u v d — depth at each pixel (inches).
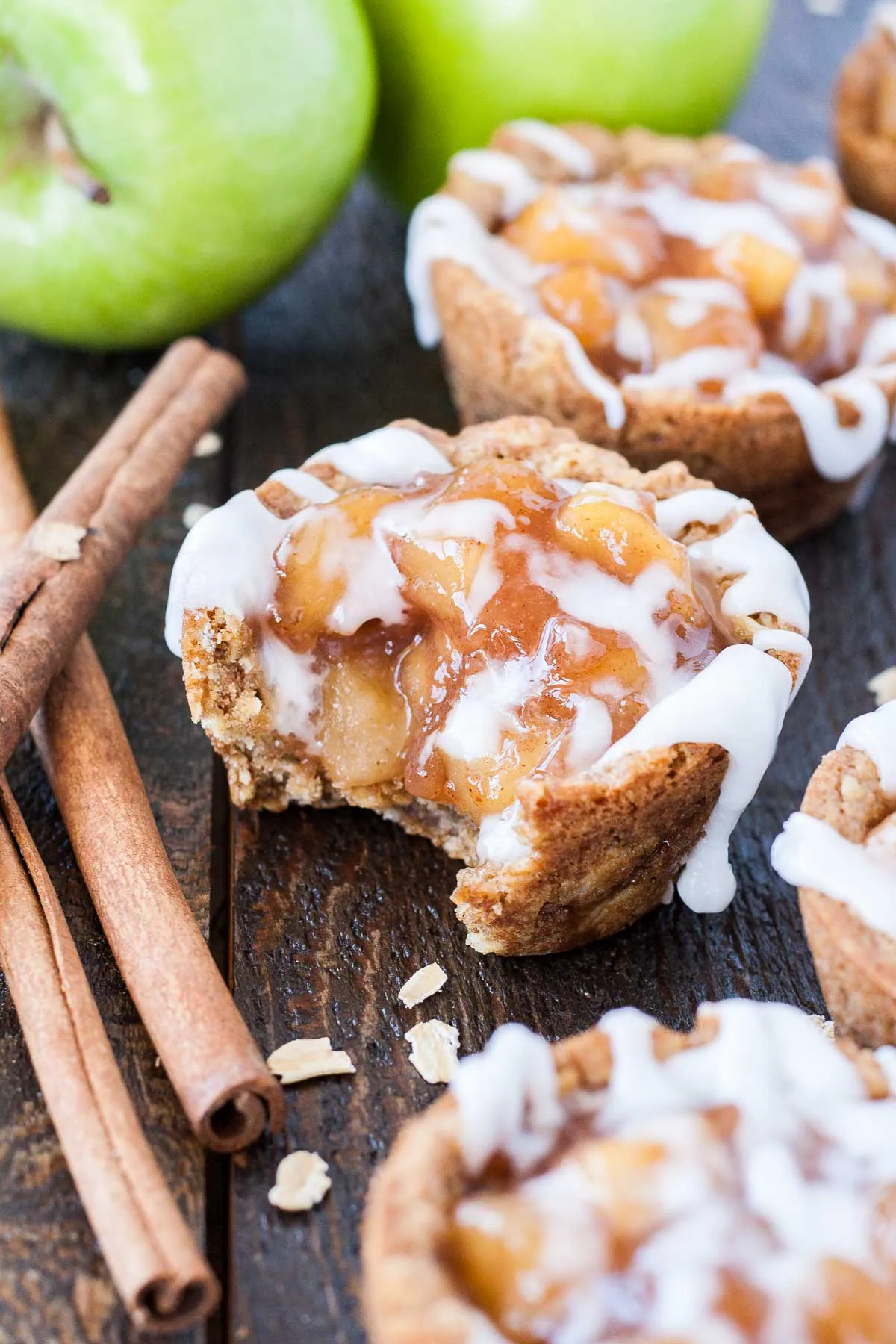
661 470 16.1
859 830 14.7
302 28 17.4
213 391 17.6
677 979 15.5
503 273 17.6
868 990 14.3
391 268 19.9
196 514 17.8
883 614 17.5
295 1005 15.2
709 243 17.6
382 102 18.9
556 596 15.3
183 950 14.8
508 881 15.0
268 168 17.5
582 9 18.2
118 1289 13.9
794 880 14.6
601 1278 13.3
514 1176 13.7
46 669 15.6
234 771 15.7
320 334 19.2
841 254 17.9
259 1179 14.5
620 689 15.2
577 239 17.4
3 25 17.1
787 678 15.3
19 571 16.0
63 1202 14.3
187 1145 14.6
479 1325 13.1
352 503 15.6
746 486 17.3
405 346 19.2
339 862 15.8
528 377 17.1
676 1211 13.4
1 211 17.7
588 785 14.9
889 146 19.2
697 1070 14.0
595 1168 13.5
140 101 17.1
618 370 17.3
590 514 15.3
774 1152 13.6
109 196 17.5
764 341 17.5
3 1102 14.6
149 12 17.0
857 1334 13.1
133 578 17.3
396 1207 13.4
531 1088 13.8
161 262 17.8
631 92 18.6
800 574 15.8
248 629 15.5
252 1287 14.2
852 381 17.2
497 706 15.3
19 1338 14.0
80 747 15.7
